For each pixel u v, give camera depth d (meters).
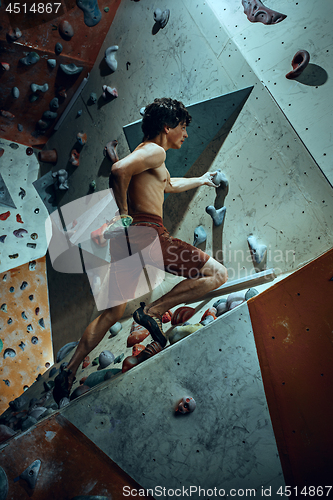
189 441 1.56
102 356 2.54
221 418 1.56
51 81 3.69
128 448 1.59
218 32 2.60
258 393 1.55
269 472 1.48
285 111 2.29
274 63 2.34
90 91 3.63
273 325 1.58
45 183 4.11
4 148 4.05
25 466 1.58
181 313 2.39
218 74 2.62
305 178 2.22
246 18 2.47
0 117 3.90
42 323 4.11
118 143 3.37
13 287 4.03
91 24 3.39
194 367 1.64
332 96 2.11
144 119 2.25
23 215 4.13
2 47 3.35
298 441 1.47
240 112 2.52
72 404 1.68
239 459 1.51
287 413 1.50
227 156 2.61
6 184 4.05
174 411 1.60
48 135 4.15
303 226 2.25
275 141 2.34
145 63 3.13
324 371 1.48
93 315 3.58
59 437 1.63
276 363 1.55
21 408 3.08
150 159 2.07
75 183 3.83
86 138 3.68
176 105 2.22
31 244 4.15
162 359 1.68
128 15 3.27
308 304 1.54
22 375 3.84
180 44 2.86
